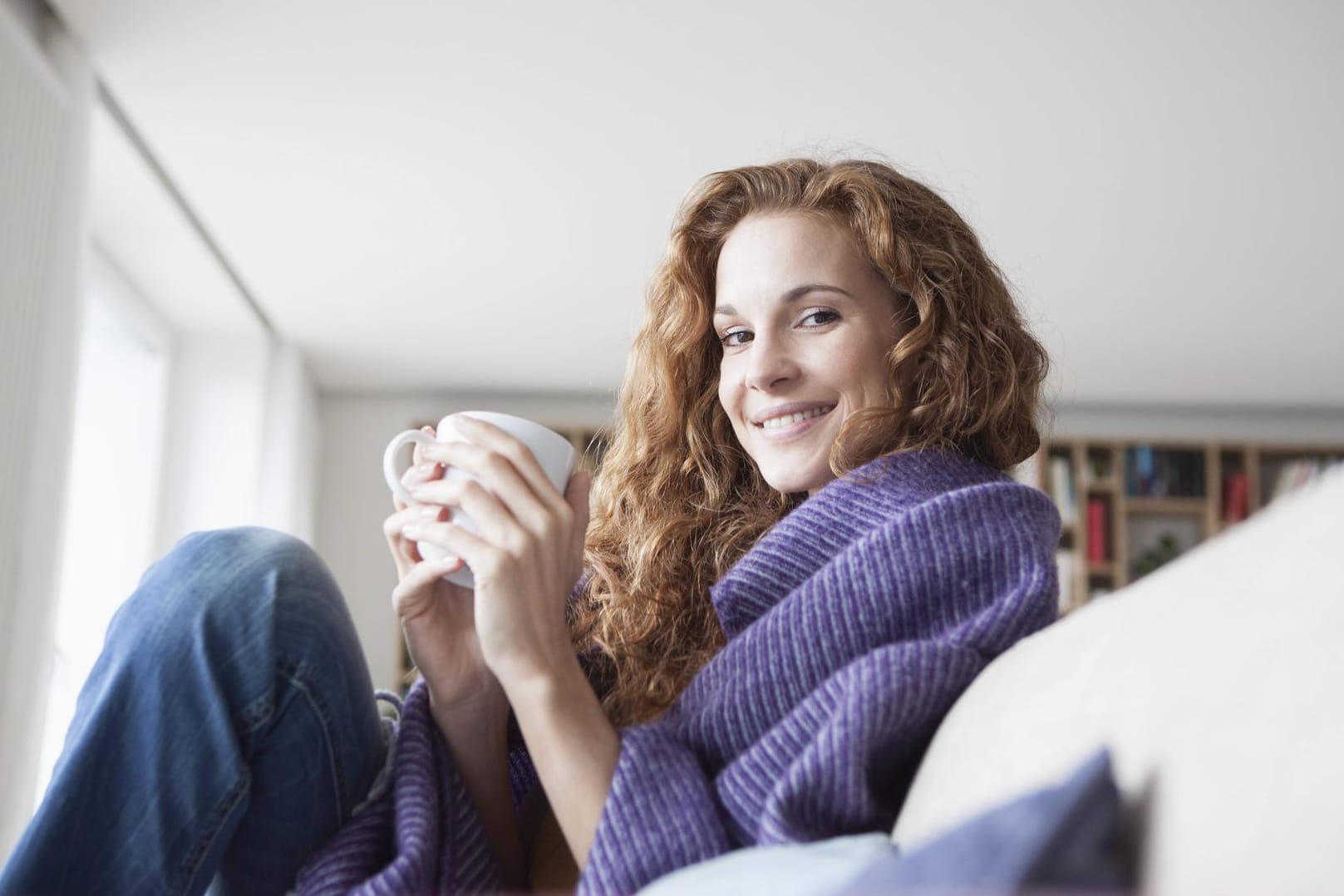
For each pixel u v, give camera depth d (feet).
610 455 4.77
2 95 9.66
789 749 2.98
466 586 3.36
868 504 3.68
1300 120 13.26
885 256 4.06
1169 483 22.36
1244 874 1.38
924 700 2.93
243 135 13.65
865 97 12.80
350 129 13.53
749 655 3.33
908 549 3.34
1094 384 21.65
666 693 4.01
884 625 3.29
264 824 3.05
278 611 2.95
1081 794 1.61
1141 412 22.91
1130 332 19.35
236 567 2.99
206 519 18.19
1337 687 1.40
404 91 12.74
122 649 2.88
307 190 14.98
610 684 4.17
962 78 12.45
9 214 9.81
